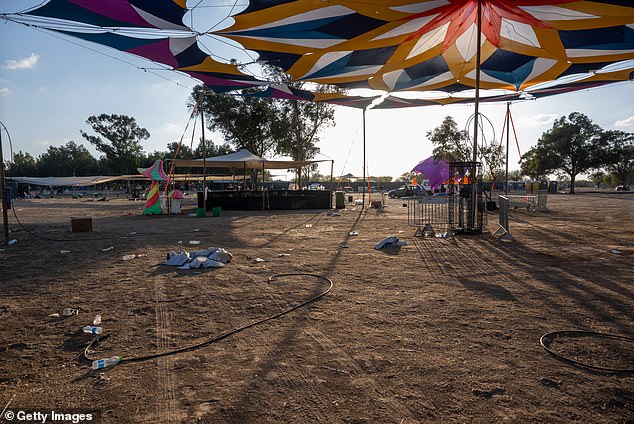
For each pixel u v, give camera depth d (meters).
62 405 2.86
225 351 3.79
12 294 5.91
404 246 10.09
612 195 45.97
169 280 6.72
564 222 15.63
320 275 6.98
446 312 4.86
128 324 4.59
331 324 4.50
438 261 8.10
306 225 15.78
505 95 19.48
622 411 2.68
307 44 11.25
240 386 3.10
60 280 6.78
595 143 55.25
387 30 10.57
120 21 8.74
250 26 9.69
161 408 2.79
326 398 2.89
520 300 5.32
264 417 2.65
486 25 11.84
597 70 14.96
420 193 42.53
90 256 9.13
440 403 2.80
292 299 5.52
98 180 57.56
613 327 4.30
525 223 15.30
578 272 6.94
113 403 2.88
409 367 3.38
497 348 3.76
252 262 8.25
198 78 13.84
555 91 18.72
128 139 87.88
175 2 7.96
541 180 61.12
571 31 11.25
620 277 6.55
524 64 14.53
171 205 23.34
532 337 4.03
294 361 3.54
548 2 9.47
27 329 4.47
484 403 2.79
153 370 3.41
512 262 7.89
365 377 3.21
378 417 2.63
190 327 4.47
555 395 2.89
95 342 4.04
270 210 25.27
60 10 7.99
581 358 3.53
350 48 11.79
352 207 27.42
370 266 7.70
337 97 18.30
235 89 16.62
